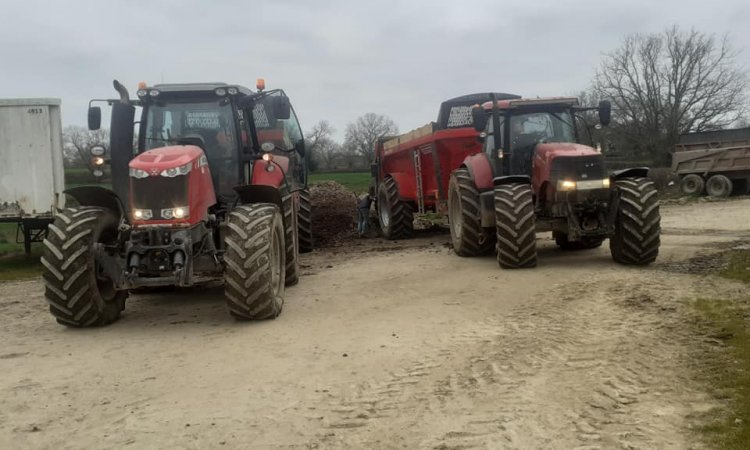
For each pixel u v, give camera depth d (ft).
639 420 12.05
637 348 16.21
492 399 13.52
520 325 19.24
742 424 11.41
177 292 27.91
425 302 23.17
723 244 33.99
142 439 12.32
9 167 42.98
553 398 13.39
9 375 16.51
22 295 29.78
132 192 20.76
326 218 58.59
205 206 21.71
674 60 137.28
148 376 16.14
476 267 30.14
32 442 12.35
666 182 87.66
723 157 74.64
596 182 27.78
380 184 51.96
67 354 18.38
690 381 13.75
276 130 34.12
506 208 28.22
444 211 41.11
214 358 17.43
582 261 30.12
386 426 12.48
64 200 44.37
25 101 42.83
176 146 22.62
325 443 11.85
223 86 25.54
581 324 18.84
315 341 18.65
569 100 32.65
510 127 32.81
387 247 43.14
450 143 39.99
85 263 20.72
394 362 16.35
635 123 142.00
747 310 18.81
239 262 20.57
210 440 12.15
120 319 22.95
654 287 22.59
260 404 13.88
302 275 31.58
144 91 25.23
